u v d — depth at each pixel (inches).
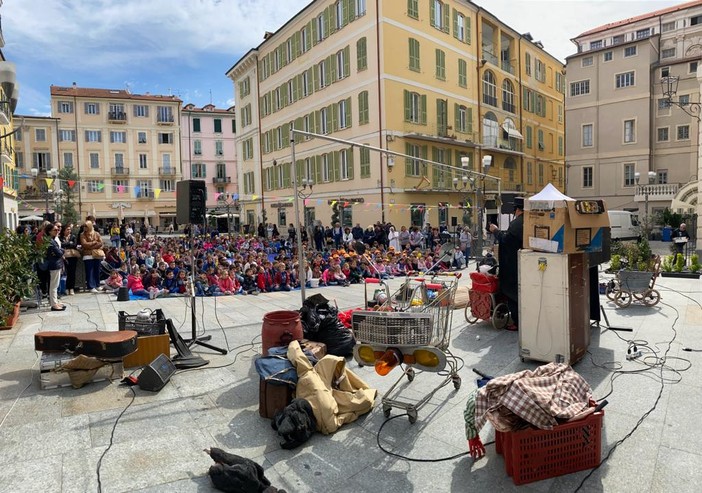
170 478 133.7
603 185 1441.9
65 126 1857.8
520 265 217.5
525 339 218.4
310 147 1152.8
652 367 207.9
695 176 1310.3
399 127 961.5
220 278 461.1
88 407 179.6
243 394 192.7
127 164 1955.0
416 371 214.5
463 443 151.4
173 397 189.3
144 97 1966.0
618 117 1411.2
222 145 2172.7
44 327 298.2
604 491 123.3
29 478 133.4
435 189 1018.7
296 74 1189.7
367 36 956.6
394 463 140.8
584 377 199.3
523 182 1413.6
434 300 190.4
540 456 128.1
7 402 183.8
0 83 301.3
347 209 1037.2
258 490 125.6
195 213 257.0
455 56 1116.5
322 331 234.2
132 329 228.1
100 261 455.8
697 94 1301.7
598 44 1909.4
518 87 1386.6
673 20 1728.6
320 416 158.4
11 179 1133.7
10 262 293.7
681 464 133.8
